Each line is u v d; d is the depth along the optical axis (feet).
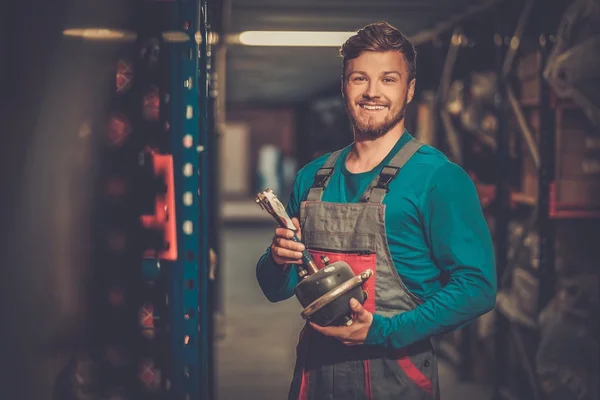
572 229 11.78
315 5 13.53
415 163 5.61
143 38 4.59
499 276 13.58
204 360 4.78
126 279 4.61
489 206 14.42
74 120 4.47
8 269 4.33
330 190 5.99
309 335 5.96
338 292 5.19
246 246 39.09
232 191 86.99
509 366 13.38
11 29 4.28
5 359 4.35
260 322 21.26
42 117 4.38
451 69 15.56
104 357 4.63
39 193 4.40
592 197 11.78
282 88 37.29
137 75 4.59
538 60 12.18
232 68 26.25
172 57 4.59
